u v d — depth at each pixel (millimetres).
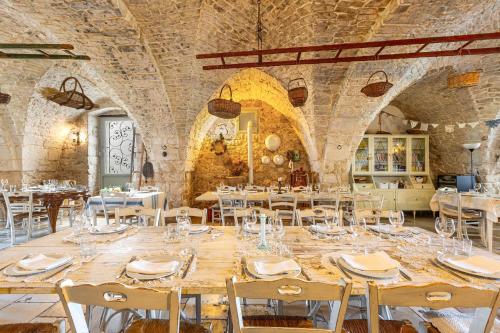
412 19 3223
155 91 4918
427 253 1595
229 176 7344
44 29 3586
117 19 3354
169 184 6000
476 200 3836
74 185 6410
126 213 2428
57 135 7164
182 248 1688
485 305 931
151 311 1866
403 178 6738
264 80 5605
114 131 8039
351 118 5160
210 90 5148
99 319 2084
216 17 3678
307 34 3793
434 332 1281
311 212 2553
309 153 6898
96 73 4910
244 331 996
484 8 3291
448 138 6551
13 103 5660
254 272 1276
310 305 2115
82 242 1748
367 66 4141
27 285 1161
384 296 951
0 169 5992
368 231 2146
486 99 5316
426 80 5477
